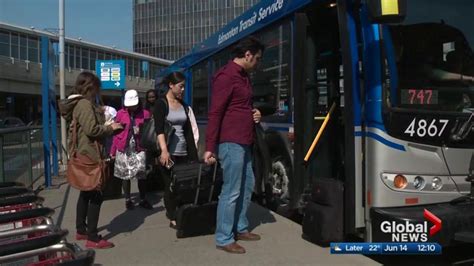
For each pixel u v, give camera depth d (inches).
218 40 408.2
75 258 103.3
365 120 200.8
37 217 135.7
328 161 245.3
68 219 277.4
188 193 226.7
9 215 132.1
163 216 278.7
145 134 250.8
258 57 203.5
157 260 198.4
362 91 202.4
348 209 203.0
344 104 203.6
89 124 200.4
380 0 176.2
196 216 228.8
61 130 577.6
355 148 202.7
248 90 203.6
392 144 194.4
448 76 204.7
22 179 366.9
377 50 196.5
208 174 229.1
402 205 195.8
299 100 236.2
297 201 240.1
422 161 197.6
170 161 239.3
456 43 208.1
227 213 208.1
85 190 204.8
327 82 248.1
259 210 277.7
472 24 211.8
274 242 219.1
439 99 201.6
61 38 610.5
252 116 206.5
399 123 194.5
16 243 109.5
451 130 200.8
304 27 232.7
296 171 239.8
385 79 195.6
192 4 4704.7
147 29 5036.9
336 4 212.5
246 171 219.8
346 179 203.6
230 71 200.1
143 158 289.4
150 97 338.0
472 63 209.5
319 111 248.2
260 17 306.0
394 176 194.9
